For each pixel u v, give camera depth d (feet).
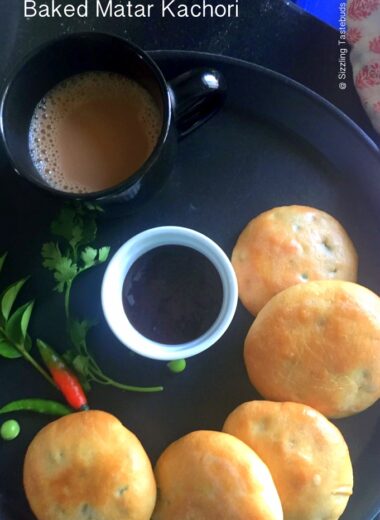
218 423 0.85
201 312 0.86
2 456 0.85
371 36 0.91
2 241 0.91
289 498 0.77
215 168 0.92
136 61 0.81
